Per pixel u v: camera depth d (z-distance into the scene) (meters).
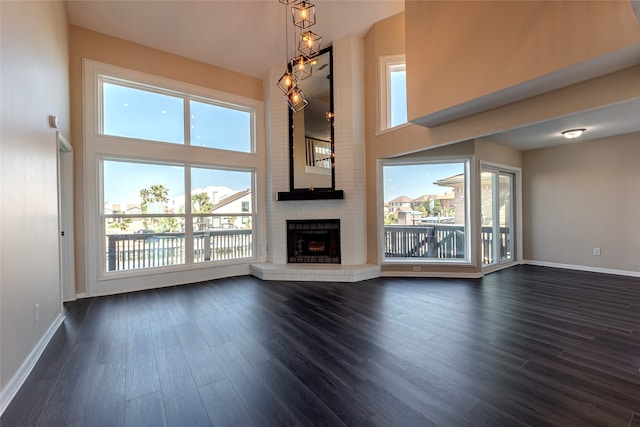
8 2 1.98
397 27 4.63
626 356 2.17
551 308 3.24
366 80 5.01
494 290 4.01
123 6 3.68
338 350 2.32
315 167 5.12
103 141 4.04
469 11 3.04
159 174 4.55
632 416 1.54
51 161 2.85
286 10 3.97
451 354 2.23
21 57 2.17
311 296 3.84
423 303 3.48
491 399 1.69
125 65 4.24
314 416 1.57
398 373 1.98
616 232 4.82
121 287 4.13
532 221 5.80
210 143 5.05
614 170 4.82
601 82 2.52
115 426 1.51
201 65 4.91
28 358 2.10
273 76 5.22
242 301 3.66
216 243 5.09
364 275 4.69
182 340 2.54
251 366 2.10
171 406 1.67
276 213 5.27
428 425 1.49
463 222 4.89
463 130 3.62
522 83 2.65
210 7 3.82
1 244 1.77
